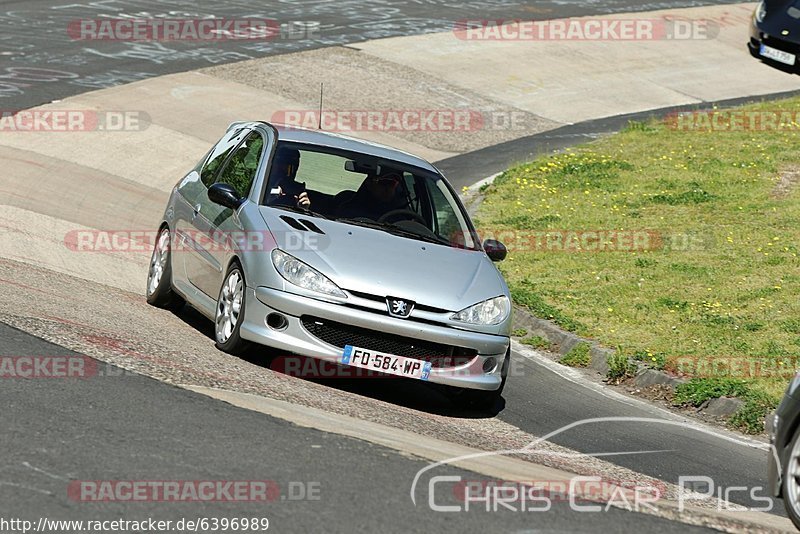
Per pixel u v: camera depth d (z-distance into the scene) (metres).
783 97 95.06
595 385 37.81
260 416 23.80
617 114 88.94
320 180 33.84
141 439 21.19
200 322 37.22
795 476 21.66
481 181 68.88
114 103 74.50
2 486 18.23
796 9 91.25
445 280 31.03
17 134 64.94
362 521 18.36
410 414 29.00
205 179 37.47
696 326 42.59
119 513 17.78
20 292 33.28
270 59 90.44
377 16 108.81
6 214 49.12
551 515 19.73
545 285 48.31
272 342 29.62
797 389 22.12
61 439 20.66
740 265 50.56
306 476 20.23
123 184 60.03
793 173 66.94
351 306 29.55
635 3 123.12
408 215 33.75
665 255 52.47
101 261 45.06
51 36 89.25
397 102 85.31
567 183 66.44
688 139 76.19
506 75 95.12
